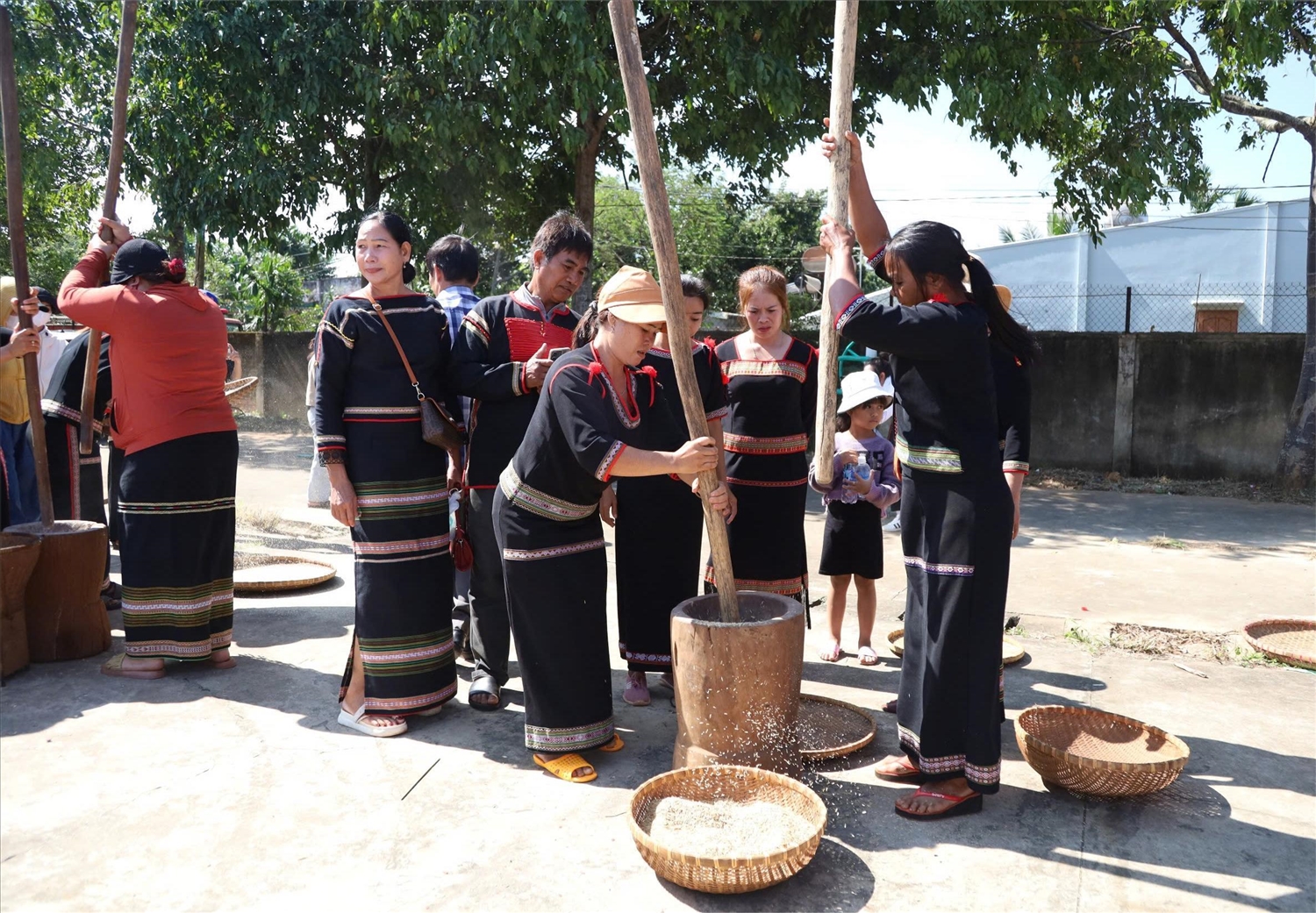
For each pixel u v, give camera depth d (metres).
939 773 2.87
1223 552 6.93
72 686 3.73
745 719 2.86
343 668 4.02
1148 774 2.79
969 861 2.61
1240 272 24.20
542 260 3.60
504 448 3.53
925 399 2.83
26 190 13.33
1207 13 9.89
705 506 2.88
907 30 9.85
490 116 9.58
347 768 3.09
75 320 3.67
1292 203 23.55
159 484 3.72
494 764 3.17
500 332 3.57
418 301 3.50
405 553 3.38
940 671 2.85
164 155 10.11
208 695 3.67
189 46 9.48
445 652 3.50
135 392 3.68
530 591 3.05
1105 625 4.89
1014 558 6.63
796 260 31.11
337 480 3.36
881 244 3.30
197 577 3.82
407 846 2.63
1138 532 7.75
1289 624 4.75
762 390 3.85
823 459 3.12
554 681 3.09
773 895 2.43
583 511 3.09
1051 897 2.45
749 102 10.23
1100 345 11.29
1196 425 10.98
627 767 3.17
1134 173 10.14
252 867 2.51
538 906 2.38
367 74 9.36
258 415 15.70
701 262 28.11
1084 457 11.52
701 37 9.70
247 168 9.98
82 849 2.58
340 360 3.35
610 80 8.91
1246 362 10.70
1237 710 3.73
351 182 10.76
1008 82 9.37
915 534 2.96
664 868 2.38
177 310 3.68
